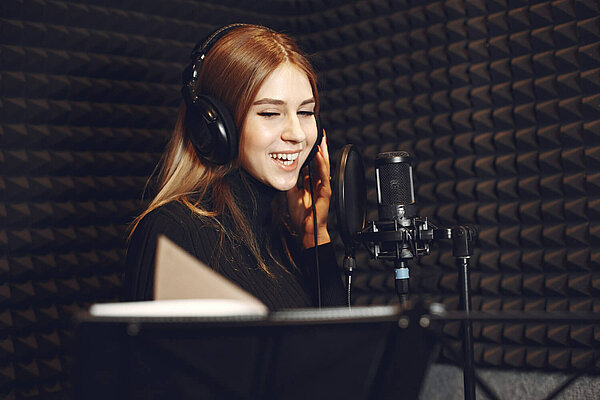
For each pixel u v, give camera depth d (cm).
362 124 288
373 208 281
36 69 235
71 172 240
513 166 240
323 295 156
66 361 238
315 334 76
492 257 245
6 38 228
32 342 229
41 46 237
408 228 141
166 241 128
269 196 150
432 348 78
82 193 242
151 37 268
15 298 226
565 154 226
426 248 143
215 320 73
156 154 262
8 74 226
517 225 241
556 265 229
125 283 128
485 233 246
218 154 133
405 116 274
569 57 226
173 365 74
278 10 311
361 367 77
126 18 258
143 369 73
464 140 253
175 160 145
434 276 260
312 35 306
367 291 279
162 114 264
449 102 259
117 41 254
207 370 75
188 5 277
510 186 240
